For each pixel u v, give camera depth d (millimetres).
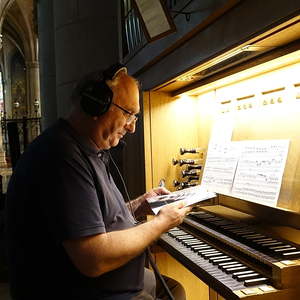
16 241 1047
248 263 1162
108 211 1108
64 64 4082
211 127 1953
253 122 1579
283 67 1363
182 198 1378
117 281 1119
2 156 11766
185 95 2109
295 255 1079
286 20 927
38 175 1003
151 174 2053
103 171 1146
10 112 19156
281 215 1402
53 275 1036
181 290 1495
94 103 1074
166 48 1610
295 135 1321
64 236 955
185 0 1401
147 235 1094
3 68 19047
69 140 1053
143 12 1547
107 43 3854
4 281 3184
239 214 1641
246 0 1085
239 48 1176
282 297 996
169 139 2092
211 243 1394
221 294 1058
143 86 2066
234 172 1552
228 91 1785
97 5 3844
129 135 2418
